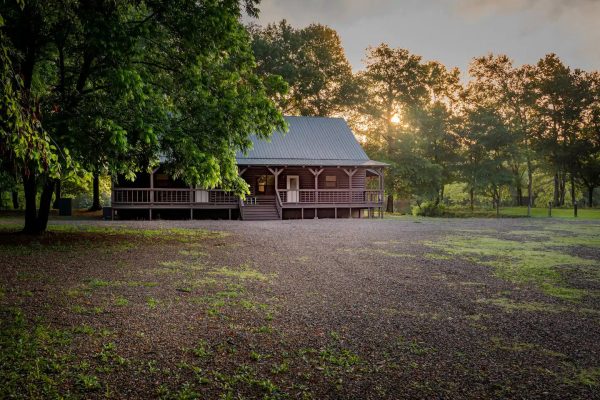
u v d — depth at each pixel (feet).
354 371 15.11
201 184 47.29
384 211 153.58
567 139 182.50
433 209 130.41
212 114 43.88
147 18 43.34
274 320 20.58
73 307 21.34
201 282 28.22
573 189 182.39
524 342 18.39
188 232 60.13
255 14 50.83
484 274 33.17
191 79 44.98
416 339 18.45
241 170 95.66
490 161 142.72
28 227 51.57
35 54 44.78
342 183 110.73
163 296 24.27
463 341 18.35
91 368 14.60
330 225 77.20
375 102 144.05
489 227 77.61
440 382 14.39
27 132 17.47
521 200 199.21
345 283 29.17
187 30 44.01
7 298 22.52
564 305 24.48
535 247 49.21
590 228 76.23
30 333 17.38
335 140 113.39
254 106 45.27
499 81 174.70
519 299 25.71
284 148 106.52
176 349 16.53
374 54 144.56
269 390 13.50
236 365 15.33
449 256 41.86
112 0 37.63
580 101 171.42
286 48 142.82
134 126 38.75
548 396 13.57
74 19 37.40
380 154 140.56
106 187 138.31
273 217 95.09
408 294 26.48
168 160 51.03
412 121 138.51
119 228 64.28
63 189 135.03
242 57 49.24
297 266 35.04
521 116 180.24
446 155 144.87
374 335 18.84
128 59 39.60
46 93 44.01
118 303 22.36
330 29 154.51
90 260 35.24
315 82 140.46
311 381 14.28
